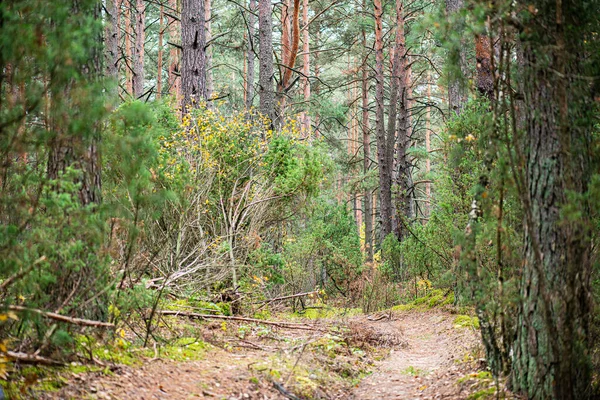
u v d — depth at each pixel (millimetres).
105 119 5152
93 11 5656
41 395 4309
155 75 31672
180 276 9188
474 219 5785
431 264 15156
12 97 4172
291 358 7141
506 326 5512
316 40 28547
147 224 7855
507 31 4887
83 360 5211
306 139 13344
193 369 5965
